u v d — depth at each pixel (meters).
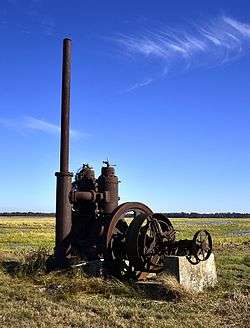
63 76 18.88
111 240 18.05
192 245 17.67
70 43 19.11
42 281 16.20
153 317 12.53
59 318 11.69
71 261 17.89
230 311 13.65
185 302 14.84
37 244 40.94
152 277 17.81
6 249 32.59
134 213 19.33
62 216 18.36
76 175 19.81
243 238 55.50
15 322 11.03
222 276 20.66
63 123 18.67
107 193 19.48
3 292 14.27
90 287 15.70
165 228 19.19
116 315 12.54
